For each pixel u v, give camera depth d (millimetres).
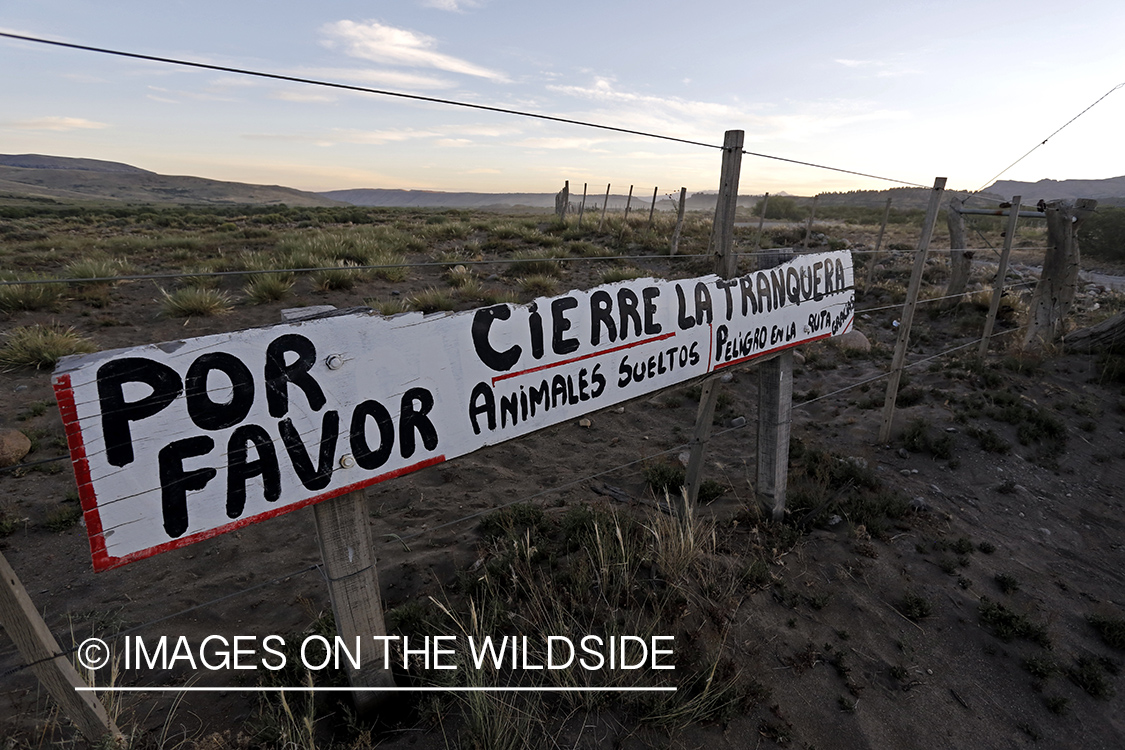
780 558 3889
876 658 3223
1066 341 8672
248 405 1854
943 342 9711
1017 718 2961
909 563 4039
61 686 1948
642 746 2545
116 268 12070
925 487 5184
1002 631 3438
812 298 4316
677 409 7395
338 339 2027
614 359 3086
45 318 9125
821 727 2775
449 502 5043
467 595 3465
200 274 10398
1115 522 4820
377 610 2439
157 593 3814
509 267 14422
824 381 8281
